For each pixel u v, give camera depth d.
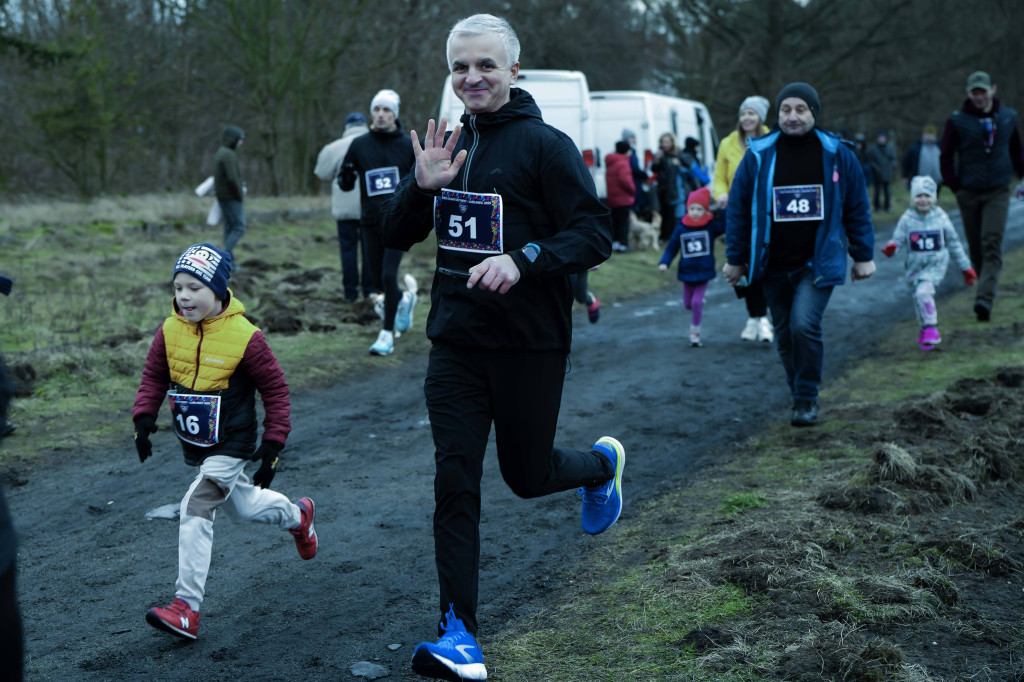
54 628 3.56
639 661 3.07
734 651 3.04
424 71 24.86
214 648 3.37
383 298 8.55
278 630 3.50
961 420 5.65
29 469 5.41
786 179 5.62
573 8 33.81
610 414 6.52
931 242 7.94
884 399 6.37
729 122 35.88
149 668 3.23
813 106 5.54
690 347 8.85
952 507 4.25
